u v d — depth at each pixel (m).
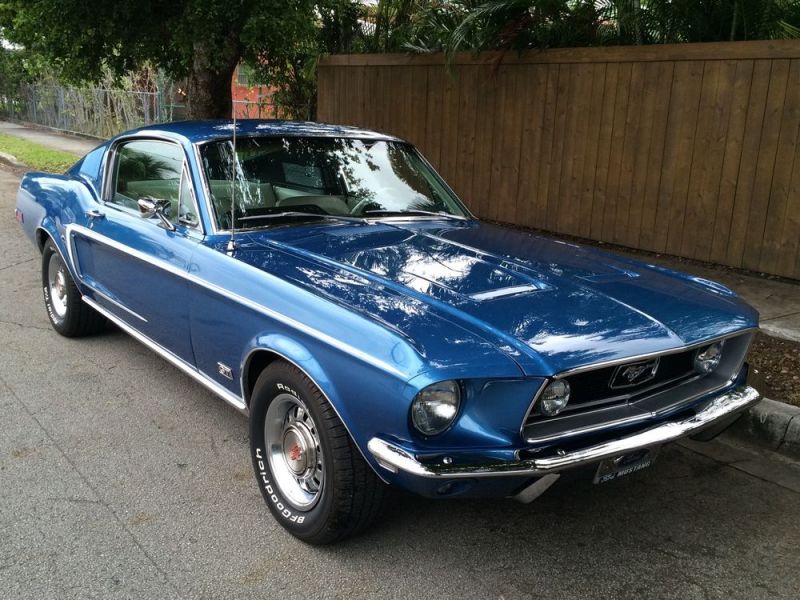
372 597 2.80
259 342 3.14
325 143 4.44
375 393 2.58
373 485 2.87
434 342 2.58
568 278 3.35
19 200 5.96
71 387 4.68
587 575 2.99
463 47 8.96
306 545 3.12
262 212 3.93
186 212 3.91
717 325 3.10
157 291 3.99
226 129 4.24
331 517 2.90
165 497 3.46
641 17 7.67
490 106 8.94
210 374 3.71
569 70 8.07
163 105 18.17
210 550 3.06
